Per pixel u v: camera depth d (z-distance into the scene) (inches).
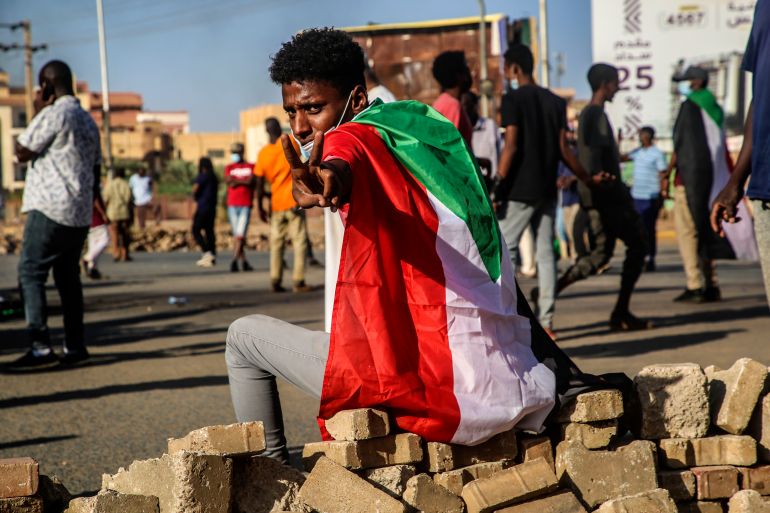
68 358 276.7
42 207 265.3
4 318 394.3
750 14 1116.5
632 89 1141.1
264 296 456.4
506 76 290.2
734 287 465.1
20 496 120.0
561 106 283.7
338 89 120.2
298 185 102.7
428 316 115.0
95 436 193.5
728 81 1119.6
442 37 853.8
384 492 112.3
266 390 130.0
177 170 2201.0
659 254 747.4
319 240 978.7
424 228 114.3
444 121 120.2
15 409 219.3
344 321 113.7
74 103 270.7
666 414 128.6
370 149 111.8
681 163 372.8
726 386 131.6
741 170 154.3
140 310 412.8
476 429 116.5
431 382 115.0
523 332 124.3
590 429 124.6
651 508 115.9
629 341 294.4
